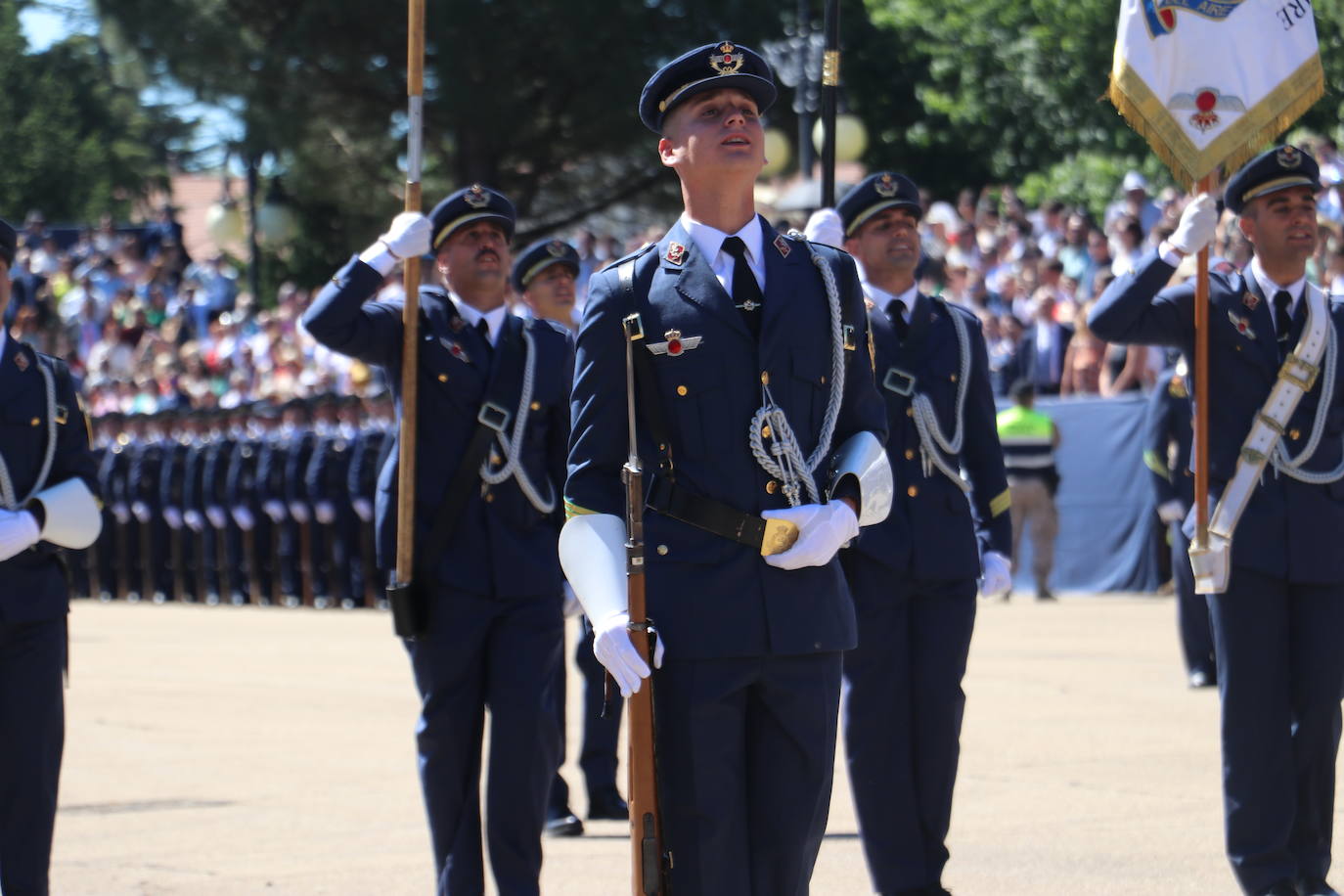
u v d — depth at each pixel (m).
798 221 39.91
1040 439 34.59
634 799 8.49
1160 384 23.92
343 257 70.06
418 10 12.41
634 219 63.12
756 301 8.84
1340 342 11.76
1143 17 11.98
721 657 8.55
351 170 62.31
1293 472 11.66
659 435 8.75
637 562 8.49
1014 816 14.89
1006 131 56.78
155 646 31.28
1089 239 38.75
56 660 11.27
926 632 12.16
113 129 96.69
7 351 11.50
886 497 8.95
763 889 8.77
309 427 42.91
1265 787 11.68
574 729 20.25
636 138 55.69
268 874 13.52
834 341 8.98
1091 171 49.44
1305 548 11.57
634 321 8.77
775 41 56.53
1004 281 39.28
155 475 46.53
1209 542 11.70
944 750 12.16
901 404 12.38
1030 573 35.34
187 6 53.19
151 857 14.21
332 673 26.17
